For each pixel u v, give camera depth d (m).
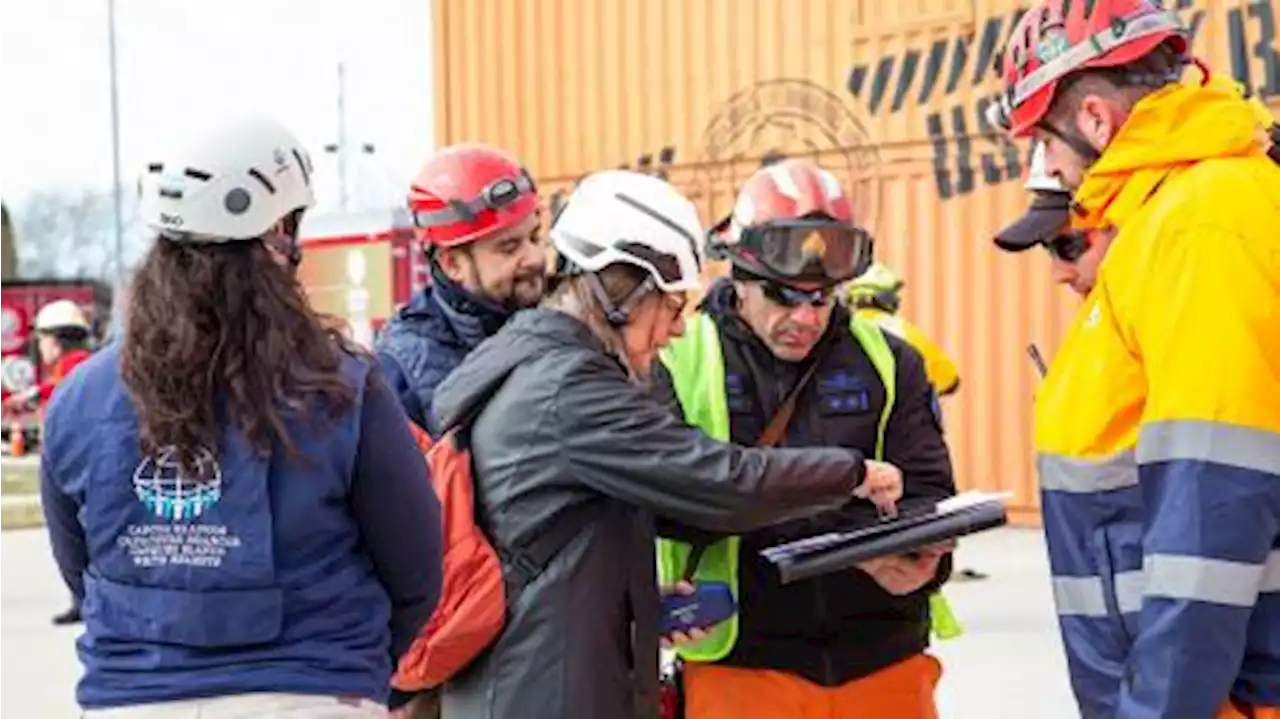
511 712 2.84
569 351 2.84
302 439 2.44
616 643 2.85
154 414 2.39
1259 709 2.40
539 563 2.84
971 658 7.63
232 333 2.42
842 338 3.25
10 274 33.53
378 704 2.54
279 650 2.44
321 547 2.48
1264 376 2.28
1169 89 2.45
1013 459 12.20
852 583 3.15
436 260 3.77
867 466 2.91
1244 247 2.30
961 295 12.43
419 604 2.65
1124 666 2.46
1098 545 2.50
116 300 2.79
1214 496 2.26
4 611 10.36
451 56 15.27
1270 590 2.38
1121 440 2.47
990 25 12.29
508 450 2.85
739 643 3.13
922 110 12.64
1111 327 2.47
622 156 14.23
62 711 7.31
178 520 2.42
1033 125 2.60
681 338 3.10
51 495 2.54
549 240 3.11
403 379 3.69
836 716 3.15
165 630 2.41
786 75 13.34
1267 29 10.98
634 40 14.16
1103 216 2.51
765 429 3.16
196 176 2.44
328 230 16.86
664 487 2.75
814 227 3.03
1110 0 2.51
